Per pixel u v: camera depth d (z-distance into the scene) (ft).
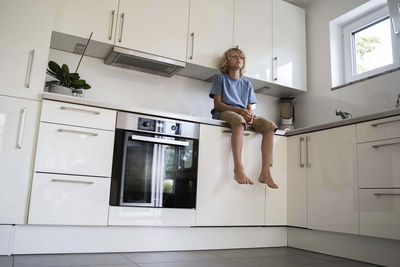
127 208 6.79
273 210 8.60
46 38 6.68
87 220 6.42
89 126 6.68
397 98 8.23
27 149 6.21
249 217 8.20
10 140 6.13
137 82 9.12
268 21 10.36
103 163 6.70
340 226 7.32
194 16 9.08
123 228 6.85
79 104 6.66
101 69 8.71
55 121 6.42
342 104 9.67
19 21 6.54
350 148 7.33
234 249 7.94
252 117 8.54
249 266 5.91
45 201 6.16
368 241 6.85
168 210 7.20
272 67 10.19
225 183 7.98
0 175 5.99
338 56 10.35
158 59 8.39
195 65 9.00
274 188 7.94
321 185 7.93
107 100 8.68
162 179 7.25
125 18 8.13
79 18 7.68
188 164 7.60
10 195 6.00
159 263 5.82
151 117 7.30
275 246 8.69
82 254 6.32
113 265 5.46
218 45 9.33
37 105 6.40
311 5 11.16
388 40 9.11
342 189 7.39
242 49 9.72
